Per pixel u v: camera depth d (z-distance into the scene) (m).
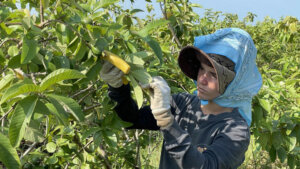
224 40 1.56
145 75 1.29
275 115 2.84
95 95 2.24
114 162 2.84
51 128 2.31
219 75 1.47
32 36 1.13
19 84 0.97
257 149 3.49
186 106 1.82
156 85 1.33
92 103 2.22
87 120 1.92
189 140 1.33
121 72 1.35
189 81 3.25
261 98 2.48
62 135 2.22
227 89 1.55
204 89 1.59
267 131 2.62
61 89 1.48
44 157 2.13
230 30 1.57
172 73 3.19
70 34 1.30
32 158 1.99
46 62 1.29
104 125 1.82
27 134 1.15
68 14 1.42
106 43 1.30
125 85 1.64
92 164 2.49
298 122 2.61
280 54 7.57
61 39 1.30
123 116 1.80
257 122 2.44
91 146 2.45
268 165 4.48
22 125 0.95
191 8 3.50
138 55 1.35
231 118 1.59
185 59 1.68
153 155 4.46
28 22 1.15
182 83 3.22
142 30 1.42
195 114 1.73
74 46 1.32
